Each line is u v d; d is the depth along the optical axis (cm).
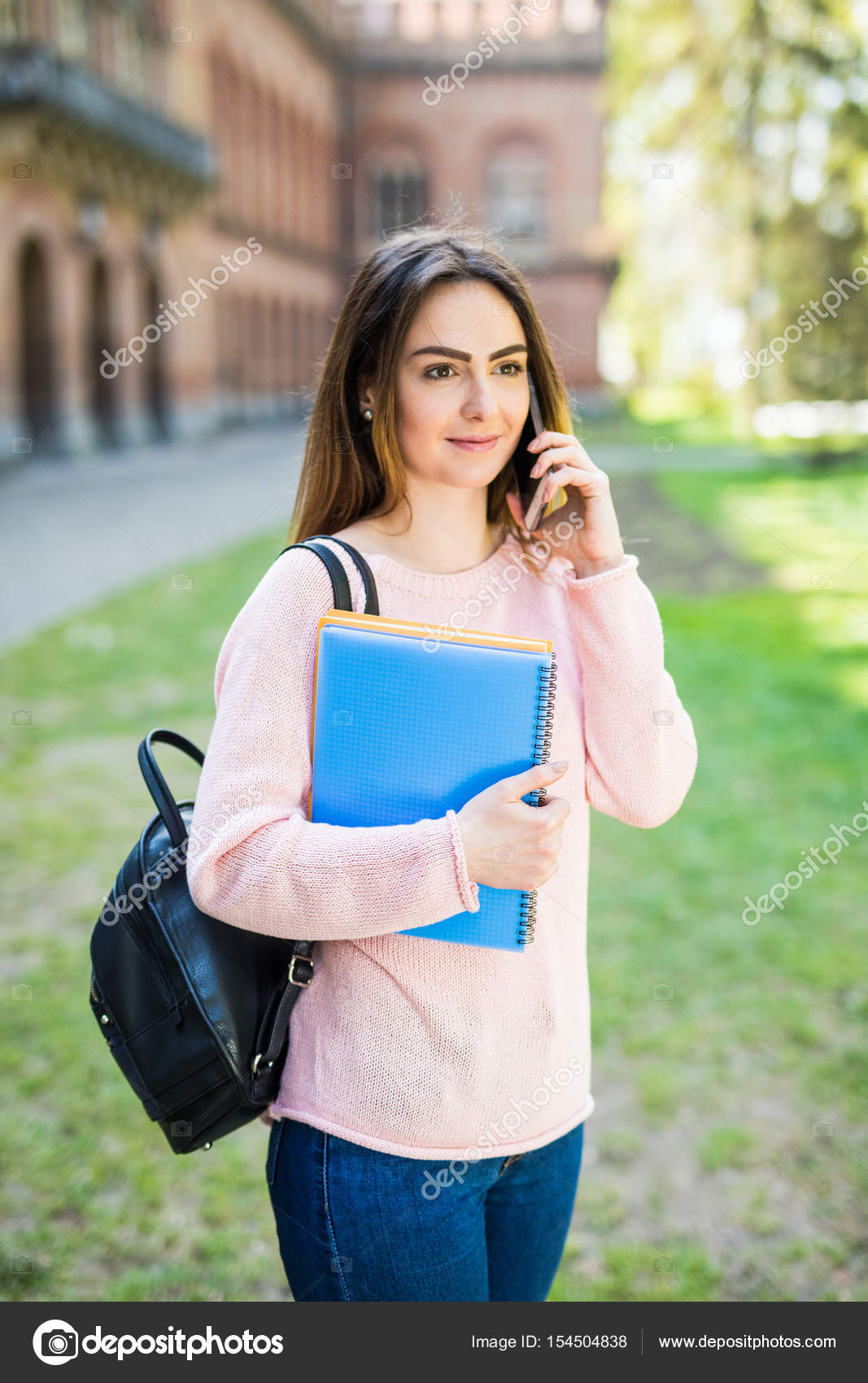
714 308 2414
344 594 125
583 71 3597
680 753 143
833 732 616
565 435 135
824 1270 234
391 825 120
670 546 1193
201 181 2527
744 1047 317
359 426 136
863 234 1875
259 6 3036
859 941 378
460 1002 124
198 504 1434
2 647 744
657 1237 243
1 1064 302
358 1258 123
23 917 386
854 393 1827
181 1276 229
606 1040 321
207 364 2748
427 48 3659
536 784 114
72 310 2036
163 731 146
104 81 2206
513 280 128
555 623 140
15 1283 224
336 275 3847
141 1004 128
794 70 1927
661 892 416
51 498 1438
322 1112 125
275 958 133
